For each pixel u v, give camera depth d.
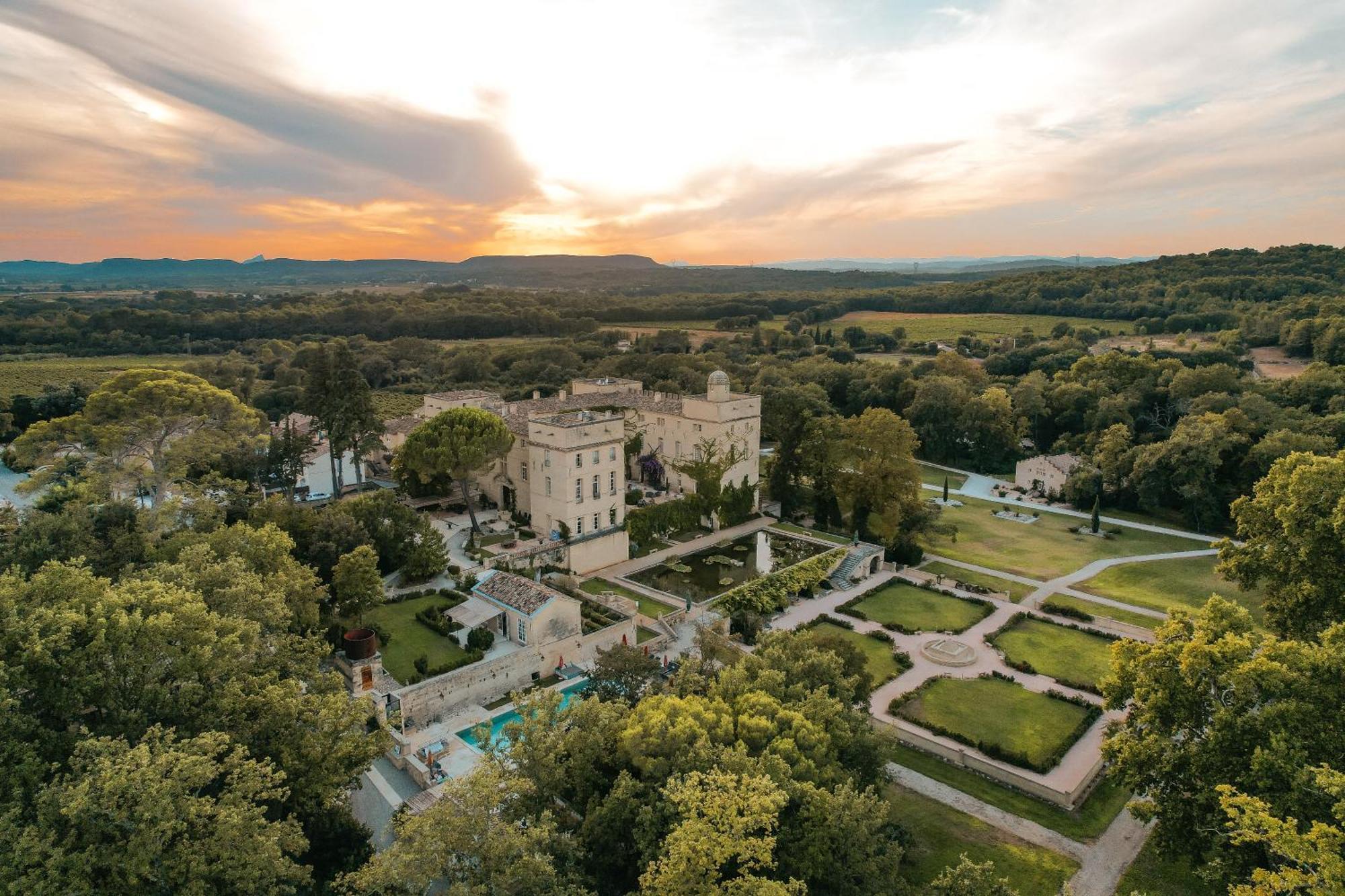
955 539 96.44
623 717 38.84
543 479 83.38
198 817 29.66
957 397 140.50
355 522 68.94
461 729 52.16
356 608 58.66
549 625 60.41
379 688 53.19
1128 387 133.75
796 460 103.38
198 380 73.75
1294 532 53.78
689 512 96.31
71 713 32.66
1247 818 28.45
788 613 75.88
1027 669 63.66
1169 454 104.44
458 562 76.88
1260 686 36.88
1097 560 91.62
